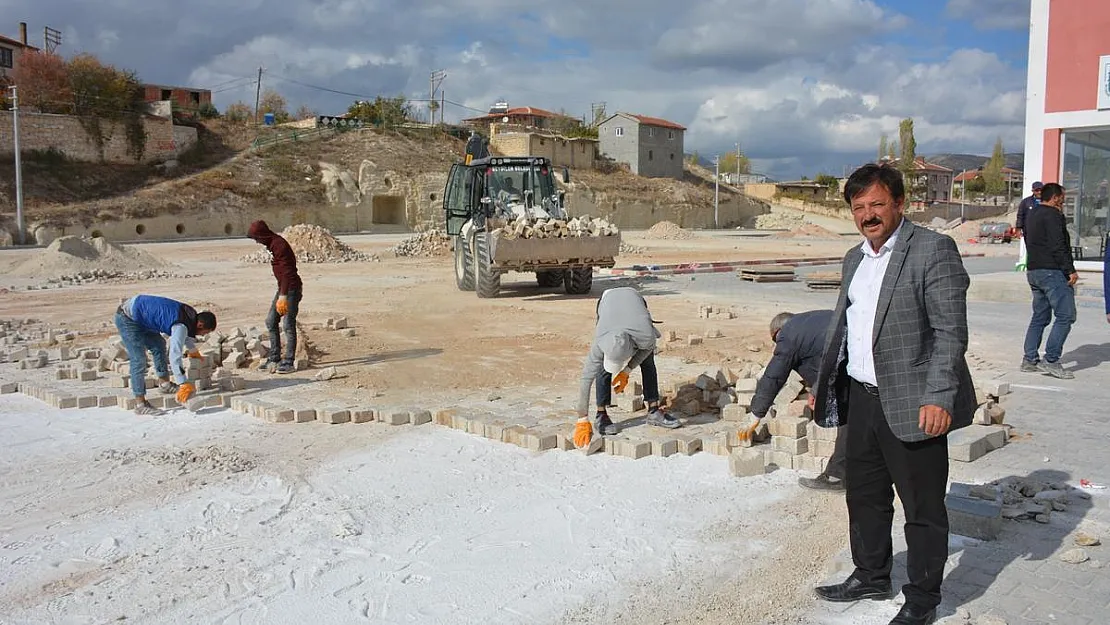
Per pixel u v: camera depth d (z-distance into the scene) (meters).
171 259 28.92
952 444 5.90
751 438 6.02
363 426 7.14
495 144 68.31
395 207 57.50
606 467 5.93
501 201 17.25
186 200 46.12
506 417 7.16
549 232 15.77
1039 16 18.25
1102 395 7.80
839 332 3.81
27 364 9.71
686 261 28.11
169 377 8.38
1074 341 10.90
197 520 5.05
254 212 49.03
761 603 3.94
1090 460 5.86
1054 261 8.48
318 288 19.00
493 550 4.56
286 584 4.19
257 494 5.50
